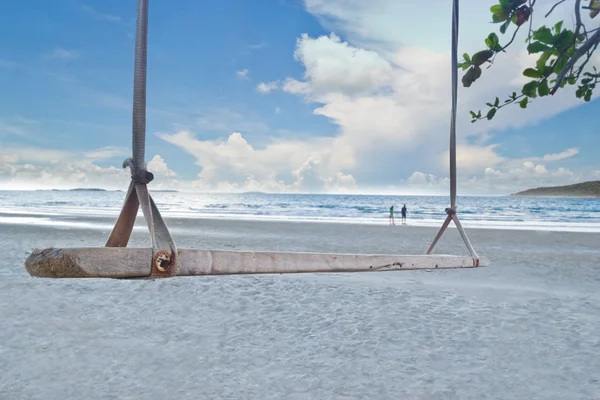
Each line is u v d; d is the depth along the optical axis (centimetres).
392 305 693
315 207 6588
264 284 834
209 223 2750
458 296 766
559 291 827
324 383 404
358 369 438
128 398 370
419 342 520
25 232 1941
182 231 2203
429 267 199
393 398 375
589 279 970
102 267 121
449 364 453
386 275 977
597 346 510
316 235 2039
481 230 2425
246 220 3081
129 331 546
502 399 374
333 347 500
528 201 11000
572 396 381
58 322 570
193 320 600
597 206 7444
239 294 749
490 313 653
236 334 543
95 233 1927
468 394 383
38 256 119
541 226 2872
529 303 721
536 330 571
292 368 439
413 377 419
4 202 7594
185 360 456
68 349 478
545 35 99
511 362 459
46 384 393
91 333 534
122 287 772
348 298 736
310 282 862
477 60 107
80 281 801
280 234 2077
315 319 611
